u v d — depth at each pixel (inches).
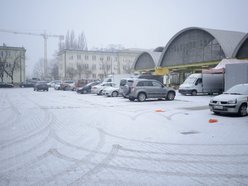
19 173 198.8
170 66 1736.0
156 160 228.8
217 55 1362.0
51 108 625.3
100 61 3572.8
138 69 2210.9
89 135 325.1
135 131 350.3
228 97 481.4
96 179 186.9
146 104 723.4
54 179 187.0
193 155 243.0
